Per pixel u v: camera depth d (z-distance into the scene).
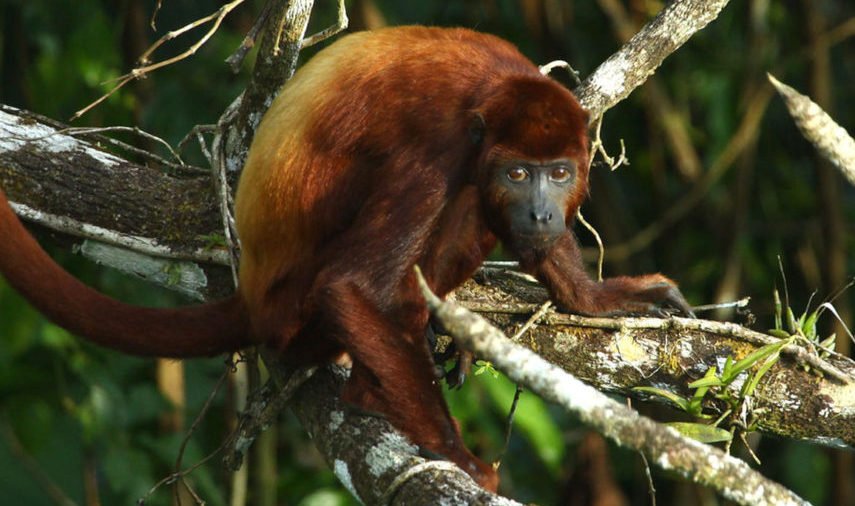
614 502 16.19
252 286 8.46
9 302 12.77
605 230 16.58
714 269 16.62
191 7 15.08
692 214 17.16
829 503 16.27
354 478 7.38
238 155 9.16
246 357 9.16
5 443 14.69
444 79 8.21
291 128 8.28
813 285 16.88
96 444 15.19
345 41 8.53
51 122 9.84
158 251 9.28
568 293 8.84
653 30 9.32
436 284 8.50
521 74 8.41
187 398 14.59
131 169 9.64
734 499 4.90
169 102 14.26
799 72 16.94
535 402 12.86
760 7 16.00
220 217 9.27
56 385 13.45
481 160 8.25
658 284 9.19
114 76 13.89
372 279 7.87
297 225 8.29
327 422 7.90
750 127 15.52
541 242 8.26
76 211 9.41
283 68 8.45
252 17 15.35
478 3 16.66
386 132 8.09
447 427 7.63
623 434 4.84
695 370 8.54
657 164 16.64
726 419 8.51
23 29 14.21
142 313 8.41
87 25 13.71
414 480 6.78
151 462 13.73
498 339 4.79
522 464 16.59
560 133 8.20
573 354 8.68
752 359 7.95
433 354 8.95
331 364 8.54
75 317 8.23
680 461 4.87
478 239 8.67
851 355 16.58
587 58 16.77
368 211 8.05
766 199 17.12
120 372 13.57
